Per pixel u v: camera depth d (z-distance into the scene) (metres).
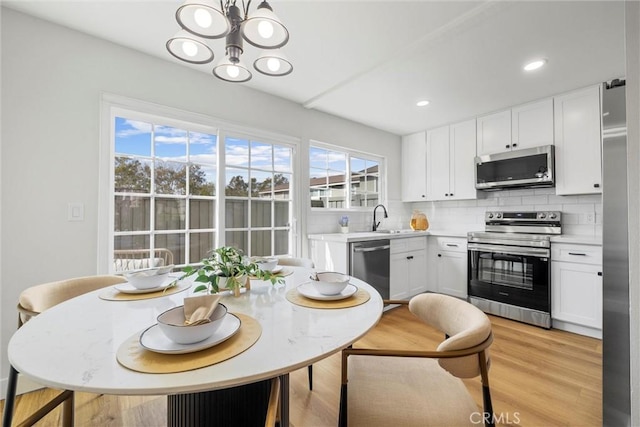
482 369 0.87
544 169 2.78
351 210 3.67
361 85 2.62
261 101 2.78
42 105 1.75
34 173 1.73
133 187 2.15
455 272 3.37
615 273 1.38
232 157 2.65
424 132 3.96
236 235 2.66
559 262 2.57
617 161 1.37
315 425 1.44
